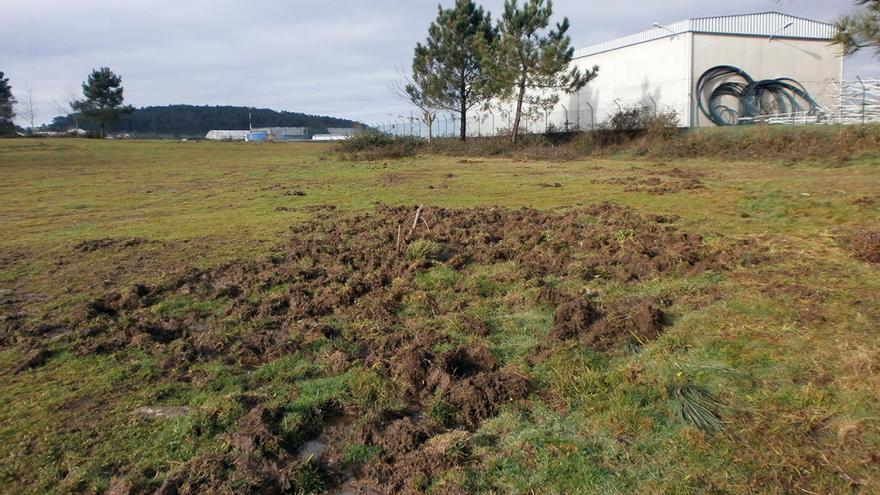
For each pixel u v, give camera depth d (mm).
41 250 9023
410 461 3428
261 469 3367
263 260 7785
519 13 28328
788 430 3479
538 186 15172
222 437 3652
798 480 3076
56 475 3311
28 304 6348
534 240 8211
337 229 9781
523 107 38812
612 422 3715
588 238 8055
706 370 4160
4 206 14227
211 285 6879
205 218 11633
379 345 5137
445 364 4520
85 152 35188
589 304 5473
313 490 3252
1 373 4633
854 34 6734
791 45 31234
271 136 84625
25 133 64812
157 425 3818
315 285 6727
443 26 33594
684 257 6820
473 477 3277
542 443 3547
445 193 14250
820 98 31734
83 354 4934
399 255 7719
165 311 6027
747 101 30953
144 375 4555
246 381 4516
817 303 5277
